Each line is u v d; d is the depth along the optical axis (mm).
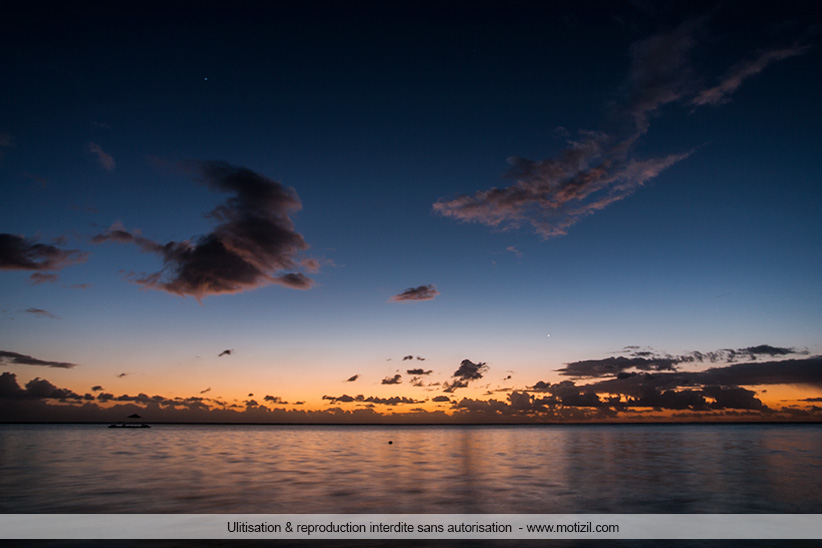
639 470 35719
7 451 54812
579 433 140375
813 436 100750
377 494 25312
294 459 46438
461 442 83688
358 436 121125
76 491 25812
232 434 132000
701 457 46438
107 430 158750
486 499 23906
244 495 24812
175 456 49031
